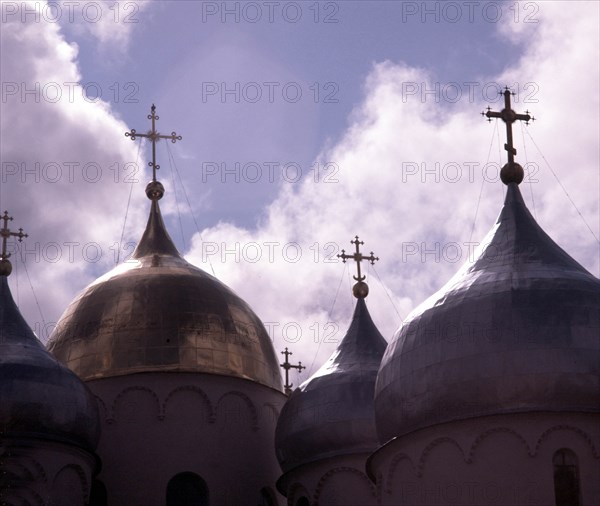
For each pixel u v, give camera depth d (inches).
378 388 3619.6
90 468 3988.7
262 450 4333.2
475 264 3604.8
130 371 4256.9
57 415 3873.0
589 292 3467.0
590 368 3371.1
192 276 4443.9
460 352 3437.5
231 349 4350.4
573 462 3351.4
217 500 4224.9
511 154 3774.6
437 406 3447.3
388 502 3548.2
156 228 4618.6
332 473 4042.8
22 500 3786.9
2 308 4069.9
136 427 4232.3
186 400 4276.6
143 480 4192.9
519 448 3363.7
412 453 3496.6
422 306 3595.0
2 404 3826.3
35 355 3941.9
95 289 4416.8
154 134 4771.2
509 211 3686.0
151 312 4323.3
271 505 4323.3
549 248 3602.4
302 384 4195.4
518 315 3427.7
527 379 3373.5
